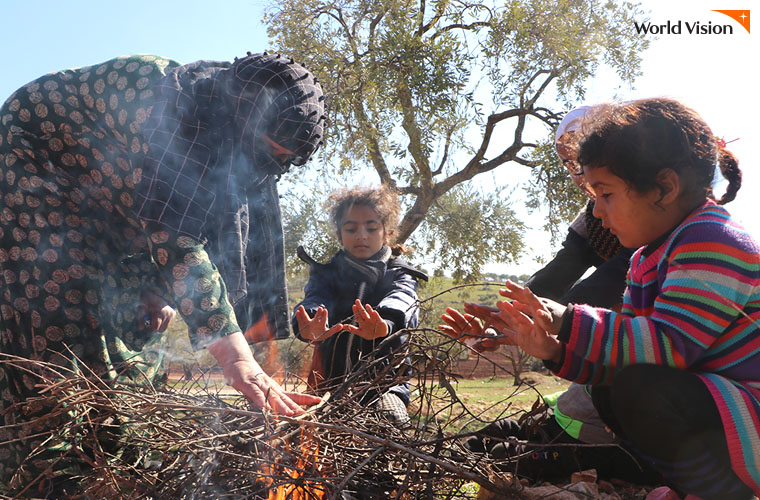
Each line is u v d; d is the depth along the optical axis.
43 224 2.44
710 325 1.69
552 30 13.66
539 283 3.06
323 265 3.31
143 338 2.68
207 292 2.12
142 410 2.01
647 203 1.83
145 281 2.66
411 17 13.55
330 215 3.54
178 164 2.18
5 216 2.45
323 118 2.34
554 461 2.58
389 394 2.51
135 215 2.43
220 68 2.35
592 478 2.43
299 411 1.99
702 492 1.71
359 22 13.77
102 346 2.48
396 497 1.83
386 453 2.03
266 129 2.21
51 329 2.40
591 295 2.62
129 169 2.36
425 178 13.81
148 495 1.86
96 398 2.00
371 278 3.22
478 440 2.51
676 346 1.71
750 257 1.72
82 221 2.49
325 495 1.91
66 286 2.44
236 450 1.90
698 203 1.86
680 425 1.67
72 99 2.40
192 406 1.94
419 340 2.31
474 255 14.70
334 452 1.97
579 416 2.52
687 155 1.79
